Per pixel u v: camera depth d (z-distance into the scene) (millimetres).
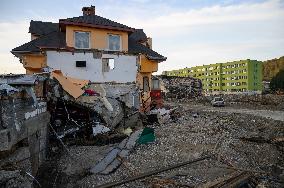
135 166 13422
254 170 13398
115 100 21797
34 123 12078
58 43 26906
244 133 21438
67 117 18422
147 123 24625
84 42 27297
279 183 12070
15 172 9062
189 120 26922
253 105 49688
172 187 10820
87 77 23781
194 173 12438
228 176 11945
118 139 18266
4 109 8898
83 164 13789
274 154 16266
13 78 12859
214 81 144250
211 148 16328
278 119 29859
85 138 18125
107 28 27312
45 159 14352
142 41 34094
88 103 19609
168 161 14117
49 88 17141
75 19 27812
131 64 25250
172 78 66750
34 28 30656
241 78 131875
